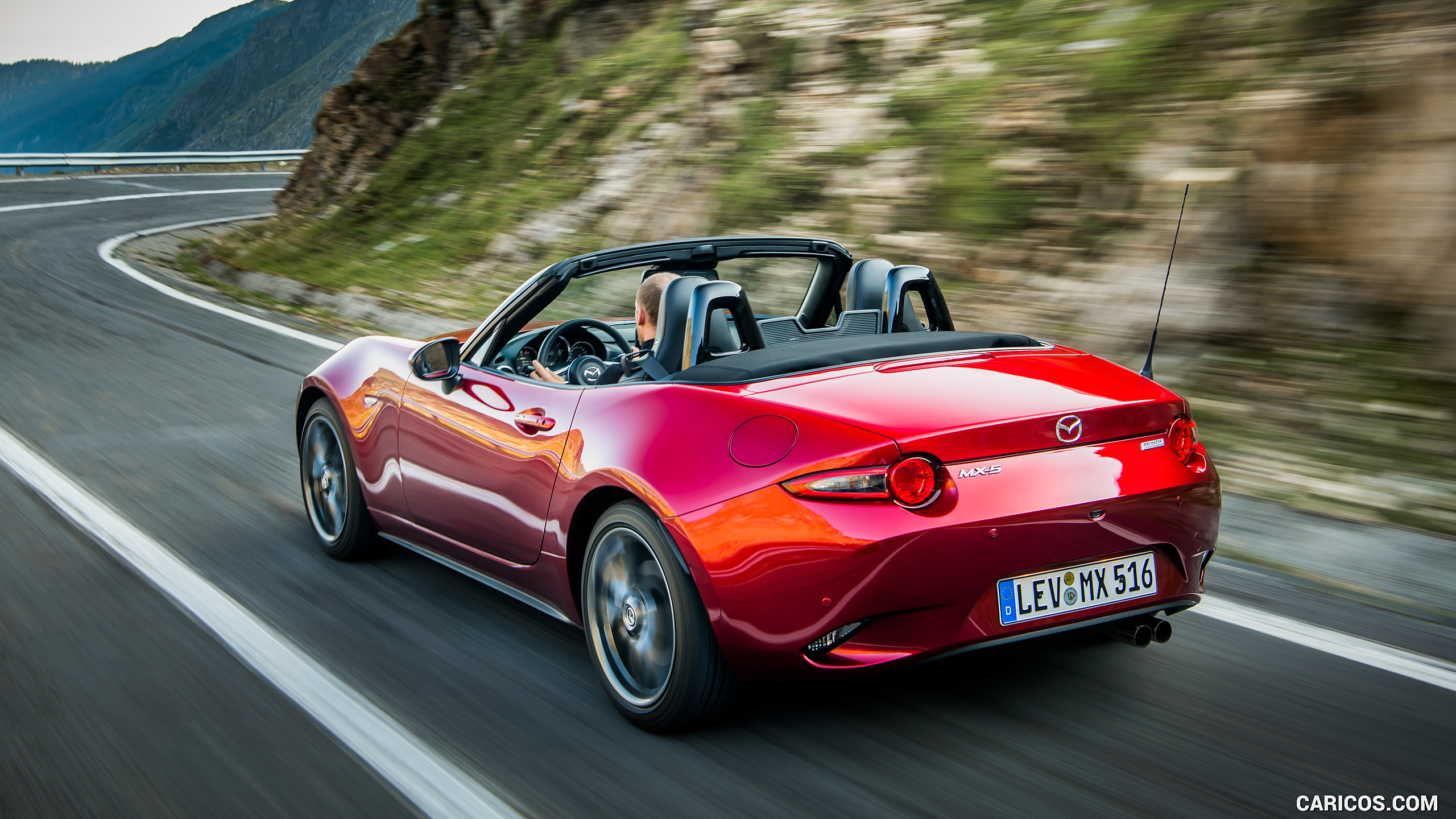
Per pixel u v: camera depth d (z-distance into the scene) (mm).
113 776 2537
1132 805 2369
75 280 13391
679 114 11875
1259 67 7203
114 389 7336
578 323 3803
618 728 2777
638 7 14391
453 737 2719
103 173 34812
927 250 8172
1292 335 6078
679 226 10609
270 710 2861
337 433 4066
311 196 17141
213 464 5461
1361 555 4090
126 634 3383
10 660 3209
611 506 2869
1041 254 7535
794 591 2445
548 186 12719
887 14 10578
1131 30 8406
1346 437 5250
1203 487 2752
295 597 3725
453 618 3547
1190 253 6738
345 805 2393
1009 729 2732
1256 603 3633
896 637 2479
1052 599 2555
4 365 8242
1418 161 5988
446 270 12172
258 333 9648
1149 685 2990
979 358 2984
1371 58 6523
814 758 2600
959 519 2410
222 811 2377
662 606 2725
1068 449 2574
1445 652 3230
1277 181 6551
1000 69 9156
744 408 2652
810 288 3820
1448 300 5672
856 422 2492
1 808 2424
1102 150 7742
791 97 10734
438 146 15117
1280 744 2650
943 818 2328
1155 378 6262
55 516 4621
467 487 3414
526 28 15711
